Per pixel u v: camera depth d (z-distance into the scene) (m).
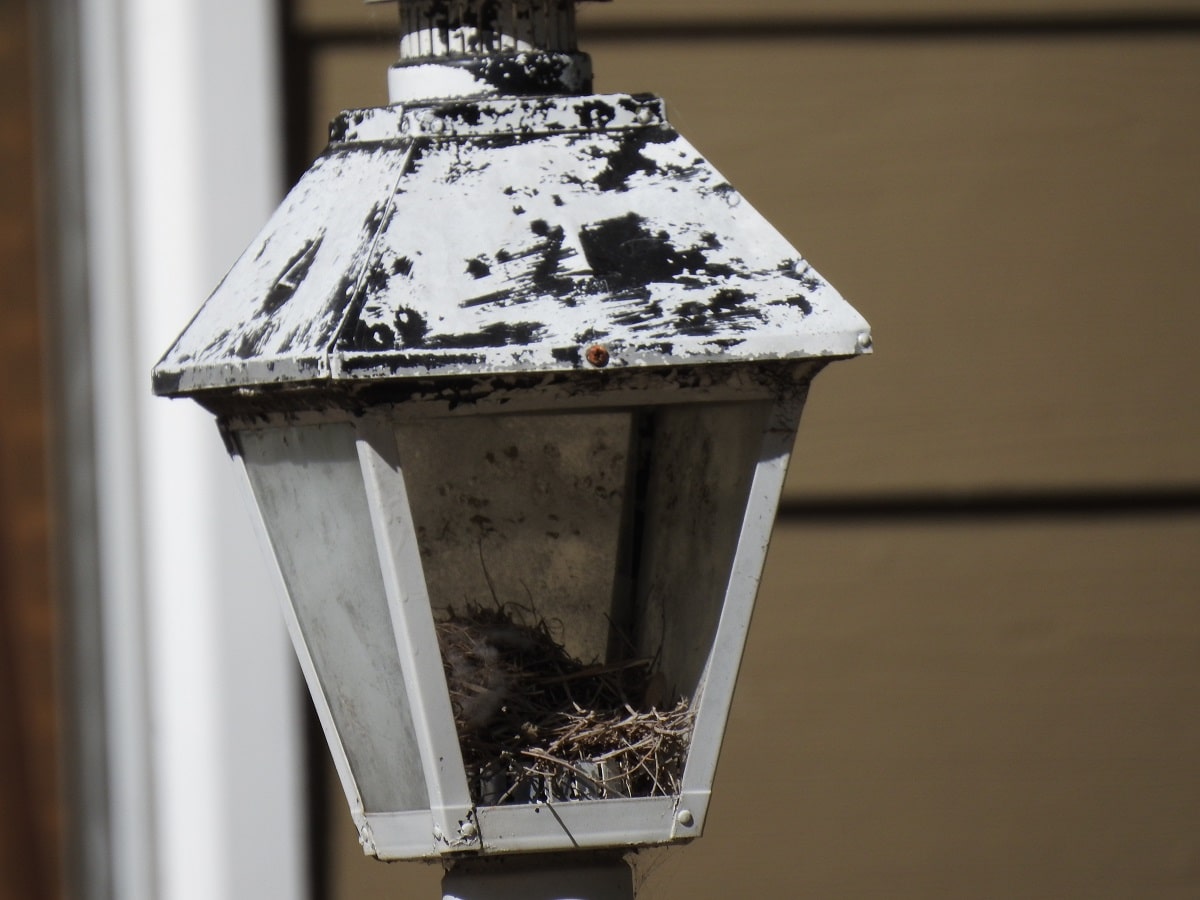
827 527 2.97
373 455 2.30
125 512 2.96
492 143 2.35
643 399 2.33
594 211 2.33
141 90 2.93
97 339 2.96
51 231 2.96
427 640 2.31
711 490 2.38
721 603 2.36
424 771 2.33
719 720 2.35
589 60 2.39
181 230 2.93
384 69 2.92
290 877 2.94
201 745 2.94
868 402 2.97
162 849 2.95
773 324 2.31
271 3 2.91
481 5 2.37
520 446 2.41
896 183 2.97
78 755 2.97
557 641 2.43
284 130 2.92
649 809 2.35
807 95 2.96
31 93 2.95
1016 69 2.98
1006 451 2.98
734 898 2.97
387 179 2.34
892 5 2.96
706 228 2.34
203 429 2.94
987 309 2.98
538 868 2.37
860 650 2.97
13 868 2.97
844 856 2.98
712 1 2.95
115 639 2.96
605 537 2.43
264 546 2.39
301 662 2.38
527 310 2.30
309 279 2.33
